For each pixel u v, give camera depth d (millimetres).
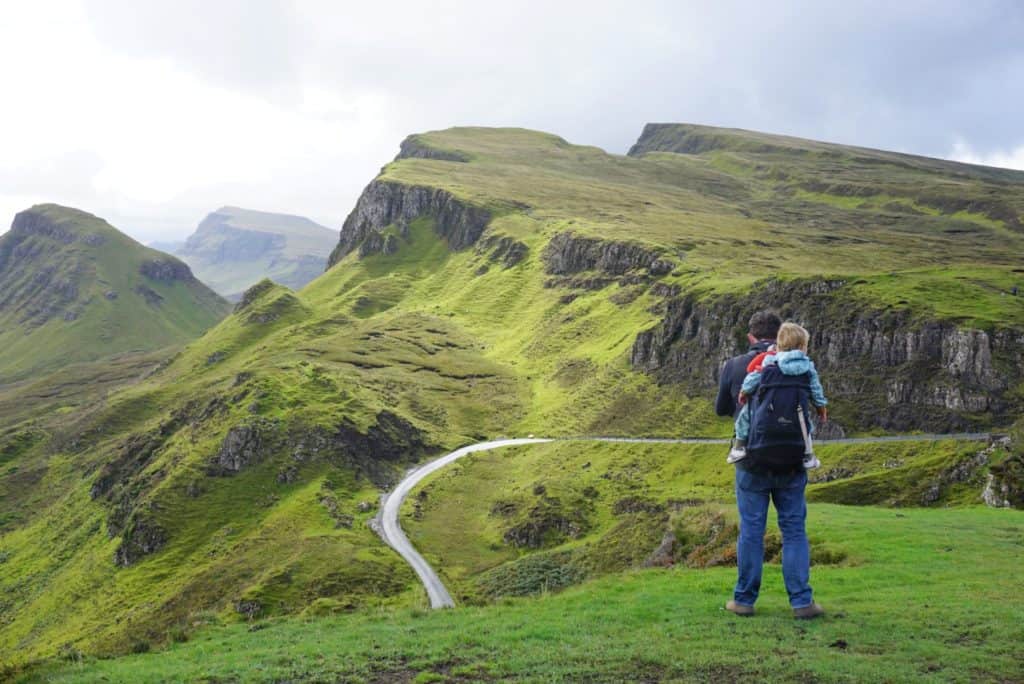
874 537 27188
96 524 192000
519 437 196625
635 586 21469
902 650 12992
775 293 180500
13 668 17938
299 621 22859
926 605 16156
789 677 11758
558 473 163625
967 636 13711
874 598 17547
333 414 192000
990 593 17438
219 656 17797
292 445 181875
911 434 139000
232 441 182500
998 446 110562
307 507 158875
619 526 88062
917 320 151250
